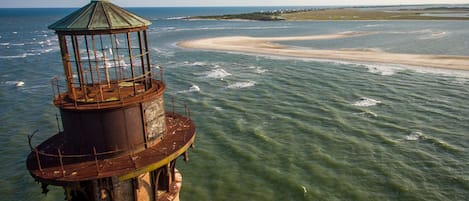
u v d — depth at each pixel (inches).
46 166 369.7
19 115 1391.5
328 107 1357.0
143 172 363.9
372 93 1521.9
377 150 996.6
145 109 388.5
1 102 1555.1
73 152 382.9
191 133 440.1
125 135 377.7
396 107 1336.1
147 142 396.5
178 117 494.3
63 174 353.1
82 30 349.7
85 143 372.8
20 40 4318.4
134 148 386.0
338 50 2731.3
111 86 422.3
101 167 362.0
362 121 1208.8
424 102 1385.3
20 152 1075.9
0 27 6732.3
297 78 1819.6
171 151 392.5
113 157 377.4
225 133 1146.0
